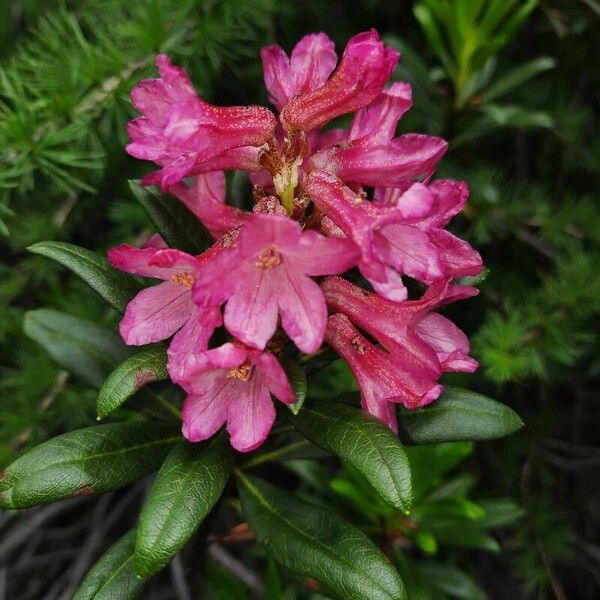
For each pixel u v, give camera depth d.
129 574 0.13
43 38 0.19
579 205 0.22
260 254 0.11
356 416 0.12
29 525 0.23
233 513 0.24
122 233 0.23
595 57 0.25
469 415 0.13
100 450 0.13
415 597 0.18
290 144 0.12
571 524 0.26
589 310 0.21
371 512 0.18
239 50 0.21
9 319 0.22
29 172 0.18
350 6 0.26
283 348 0.13
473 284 0.14
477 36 0.19
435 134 0.21
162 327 0.13
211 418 0.12
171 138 0.11
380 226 0.11
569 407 0.27
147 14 0.18
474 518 0.18
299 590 0.21
